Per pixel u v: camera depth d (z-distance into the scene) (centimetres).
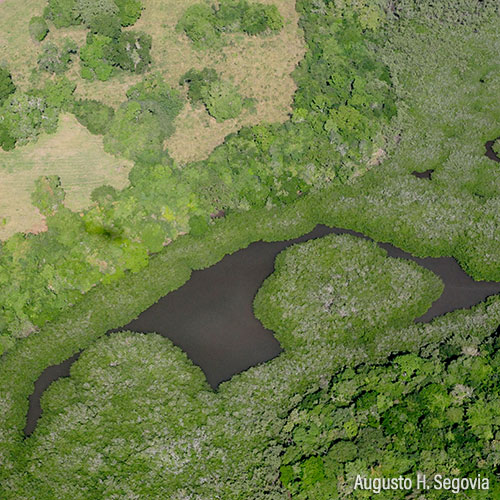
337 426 6303
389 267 7512
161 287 7444
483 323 7088
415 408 6341
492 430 6147
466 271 7588
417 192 8106
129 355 6981
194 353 7081
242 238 7819
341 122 8438
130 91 8712
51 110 8512
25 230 7800
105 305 7256
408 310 7219
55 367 7000
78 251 7506
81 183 8131
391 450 6094
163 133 8481
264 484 6081
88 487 6100
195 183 8000
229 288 7531
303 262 7550
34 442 6444
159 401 6656
